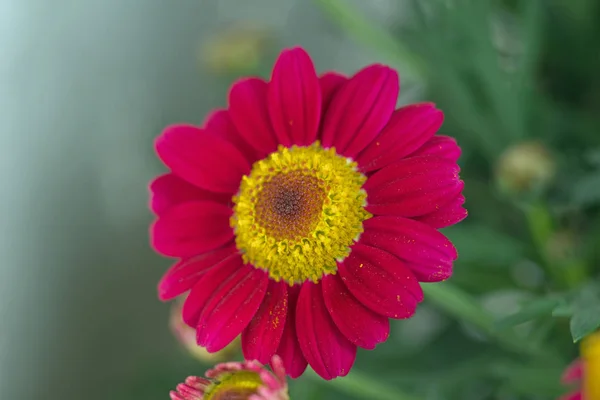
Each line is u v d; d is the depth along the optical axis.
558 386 0.21
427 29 0.24
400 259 0.18
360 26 0.23
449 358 0.23
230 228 0.19
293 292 0.19
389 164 0.18
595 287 0.20
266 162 0.19
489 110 0.25
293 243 0.19
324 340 0.18
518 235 0.24
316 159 0.19
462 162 0.25
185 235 0.19
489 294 0.24
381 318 0.18
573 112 0.25
